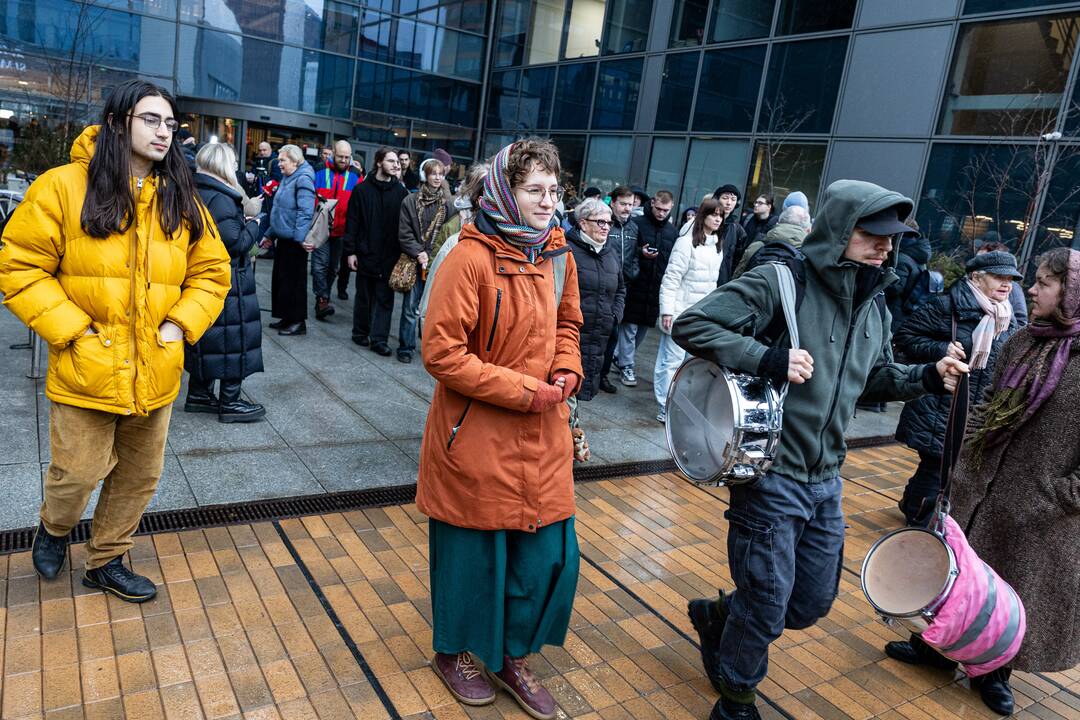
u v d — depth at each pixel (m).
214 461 4.14
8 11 12.70
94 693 2.34
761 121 11.41
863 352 2.41
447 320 2.18
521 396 2.21
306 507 3.75
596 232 4.76
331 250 8.41
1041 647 2.80
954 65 9.33
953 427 2.43
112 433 2.65
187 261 2.73
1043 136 8.27
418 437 4.90
